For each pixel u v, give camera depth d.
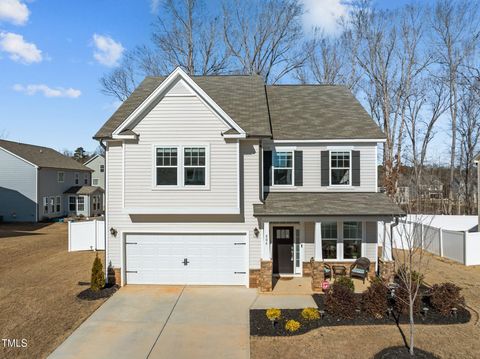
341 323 10.86
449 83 35.34
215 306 12.79
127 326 11.12
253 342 9.92
